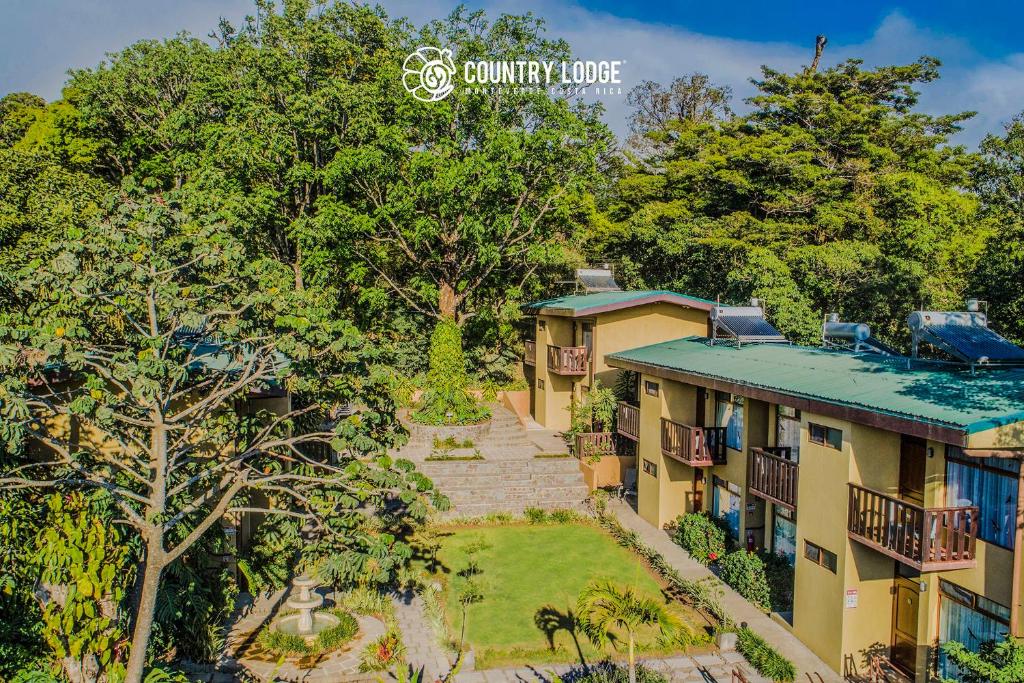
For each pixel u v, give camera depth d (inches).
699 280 1640.0
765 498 734.5
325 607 717.9
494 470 1096.2
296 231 1232.8
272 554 766.5
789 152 1728.6
